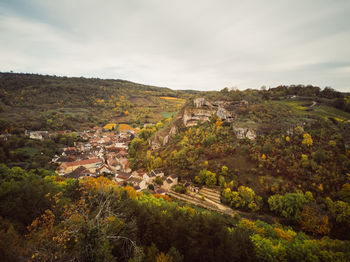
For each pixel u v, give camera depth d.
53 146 109.75
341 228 42.03
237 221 46.78
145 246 23.16
